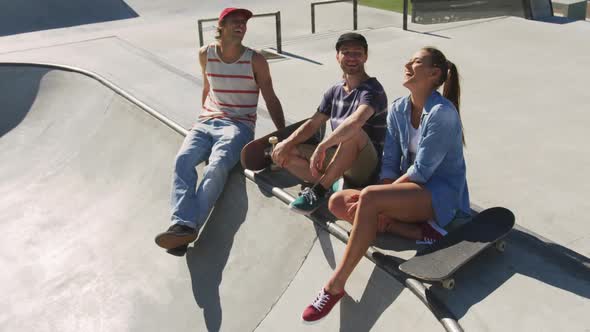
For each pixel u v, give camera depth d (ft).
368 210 9.18
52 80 25.91
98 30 35.35
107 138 19.86
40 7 38.45
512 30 29.37
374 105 10.73
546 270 9.45
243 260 12.10
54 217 17.04
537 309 8.54
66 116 23.02
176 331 11.49
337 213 10.28
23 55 29.60
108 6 40.29
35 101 25.11
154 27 35.55
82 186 18.15
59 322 12.84
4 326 13.14
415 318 8.93
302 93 20.74
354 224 9.21
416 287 9.10
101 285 13.51
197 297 11.99
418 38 28.96
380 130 11.32
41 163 20.54
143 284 13.05
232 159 13.35
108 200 16.79
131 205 16.01
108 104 21.86
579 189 12.64
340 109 11.30
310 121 11.88
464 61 24.35
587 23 30.14
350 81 11.17
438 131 9.21
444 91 10.09
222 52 13.52
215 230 13.20
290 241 11.70
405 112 10.07
